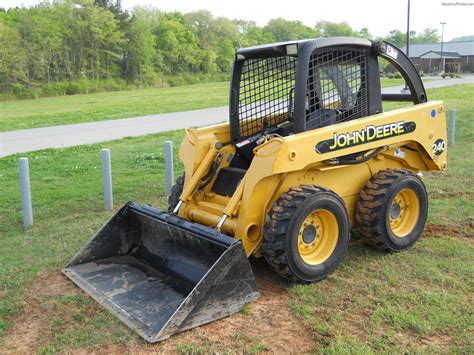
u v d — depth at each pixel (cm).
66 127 1850
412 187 547
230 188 519
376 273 496
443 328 394
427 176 871
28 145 1452
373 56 529
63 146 1415
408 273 495
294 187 476
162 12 8250
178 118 2030
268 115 560
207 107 2506
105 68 6675
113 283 485
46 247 607
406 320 405
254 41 8800
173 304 439
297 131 473
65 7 6456
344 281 480
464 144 1152
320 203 465
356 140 499
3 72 5475
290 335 396
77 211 768
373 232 528
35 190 906
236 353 373
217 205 512
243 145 548
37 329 419
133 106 2738
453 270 497
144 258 525
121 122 1953
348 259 532
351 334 392
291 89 539
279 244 446
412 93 586
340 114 513
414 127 556
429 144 578
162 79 6781
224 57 7969
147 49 6825
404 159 580
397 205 552
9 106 3575
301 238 473
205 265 465
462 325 397
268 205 470
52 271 531
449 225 629
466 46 8131
